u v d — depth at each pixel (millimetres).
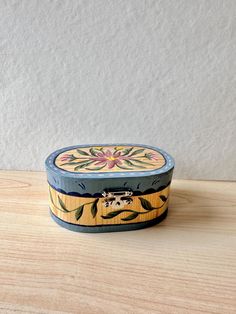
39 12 387
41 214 399
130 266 309
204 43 400
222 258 323
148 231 371
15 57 414
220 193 457
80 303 263
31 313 253
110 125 456
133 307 259
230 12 382
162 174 354
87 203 349
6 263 308
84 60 414
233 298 270
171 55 408
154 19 388
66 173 344
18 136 473
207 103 436
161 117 448
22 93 439
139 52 407
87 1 380
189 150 470
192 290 279
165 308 259
